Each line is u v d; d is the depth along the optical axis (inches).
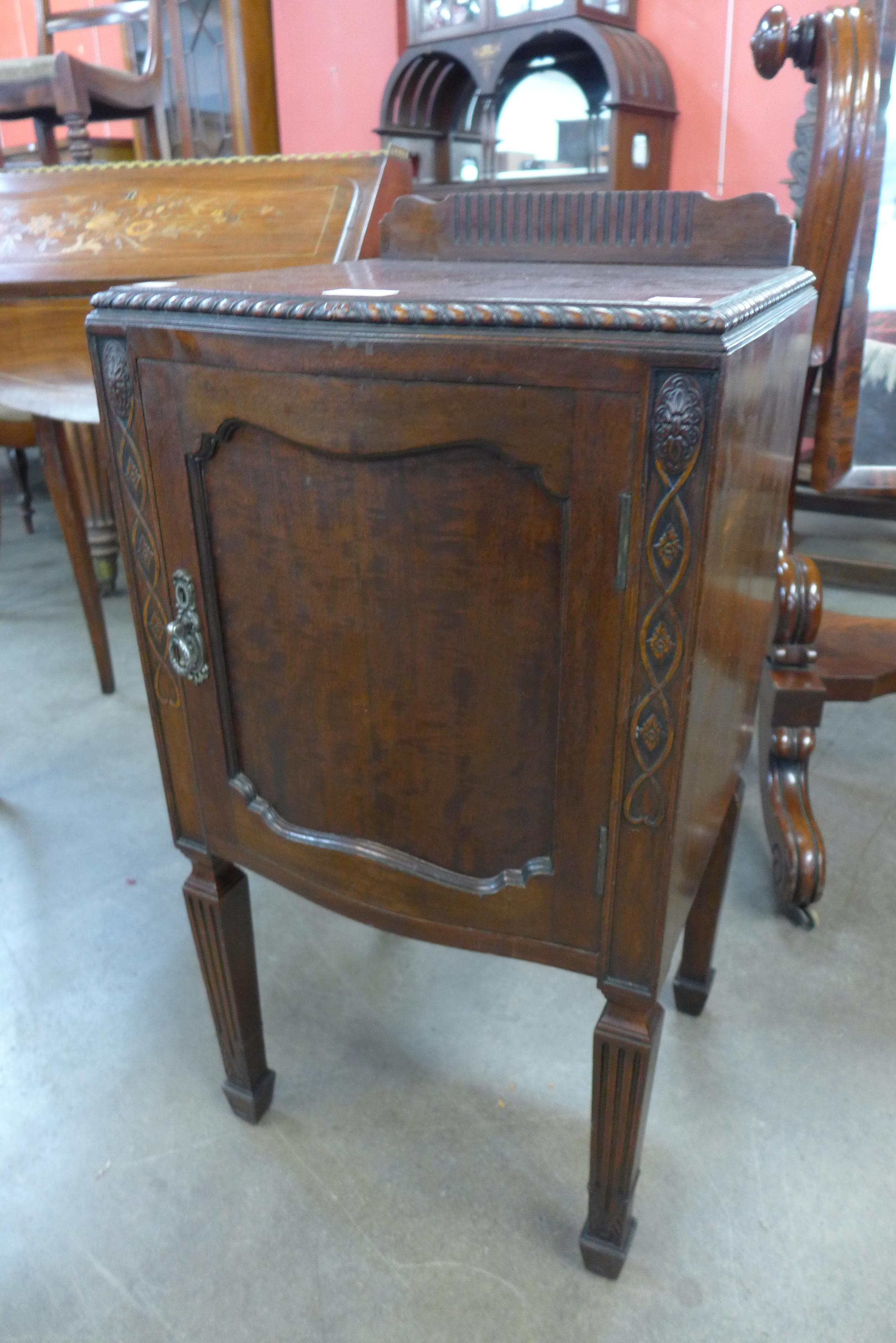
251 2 86.4
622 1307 30.0
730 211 32.8
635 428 19.3
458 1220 33.0
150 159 77.6
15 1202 33.8
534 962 27.0
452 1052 40.0
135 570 28.2
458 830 26.2
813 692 44.3
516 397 20.1
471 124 104.0
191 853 32.1
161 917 48.3
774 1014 41.5
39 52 88.7
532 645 22.9
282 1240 32.4
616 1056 26.6
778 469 28.8
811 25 36.7
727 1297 30.3
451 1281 31.0
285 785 28.7
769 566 30.9
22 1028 41.4
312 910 49.2
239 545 25.9
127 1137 36.3
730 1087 37.9
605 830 23.9
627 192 34.2
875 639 50.6
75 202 53.9
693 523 19.7
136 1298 30.7
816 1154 35.1
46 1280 31.3
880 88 36.5
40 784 59.9
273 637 26.6
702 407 18.6
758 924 47.0
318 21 117.2
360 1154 35.4
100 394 26.1
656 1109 37.0
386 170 49.3
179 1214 33.3
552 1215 33.1
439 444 21.3
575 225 35.7
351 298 21.5
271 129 91.6
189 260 49.9
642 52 86.7
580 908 25.3
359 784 27.1
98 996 43.3
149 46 73.8
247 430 24.0
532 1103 37.5
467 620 23.4
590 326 19.0
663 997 42.4
